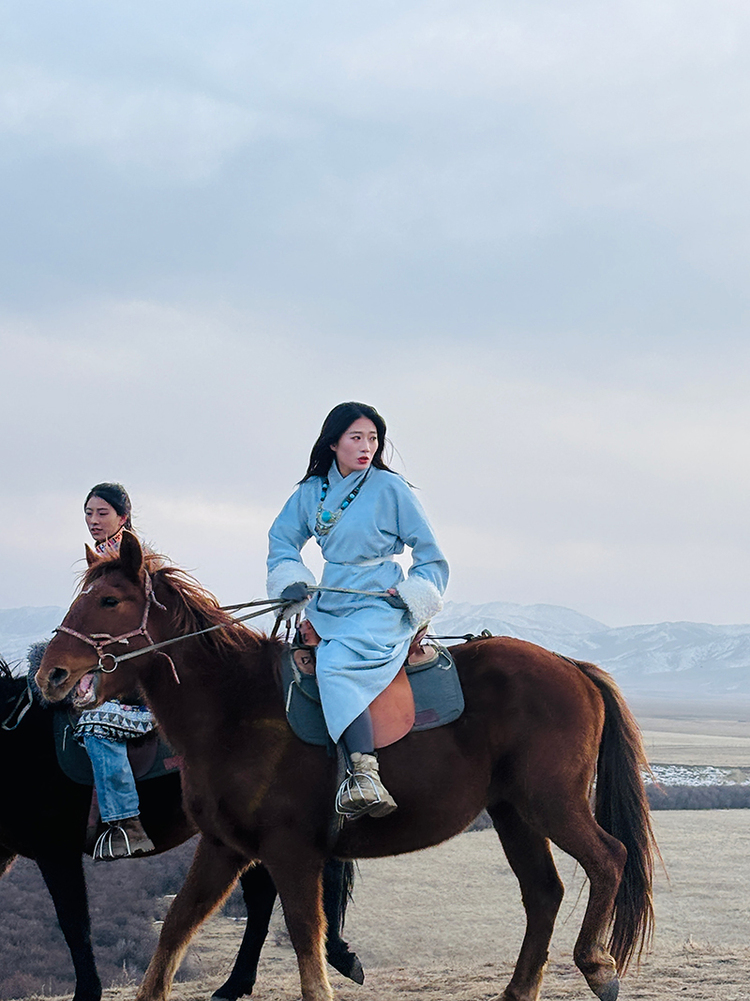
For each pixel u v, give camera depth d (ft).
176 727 15.81
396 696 15.99
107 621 15.39
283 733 15.58
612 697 17.61
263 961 40.81
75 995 17.71
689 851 73.51
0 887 55.62
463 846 77.00
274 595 16.55
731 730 361.92
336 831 15.51
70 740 17.81
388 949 46.91
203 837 16.19
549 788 16.25
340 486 17.11
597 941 15.84
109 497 20.02
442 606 16.51
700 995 18.89
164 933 15.87
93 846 17.79
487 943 47.98
